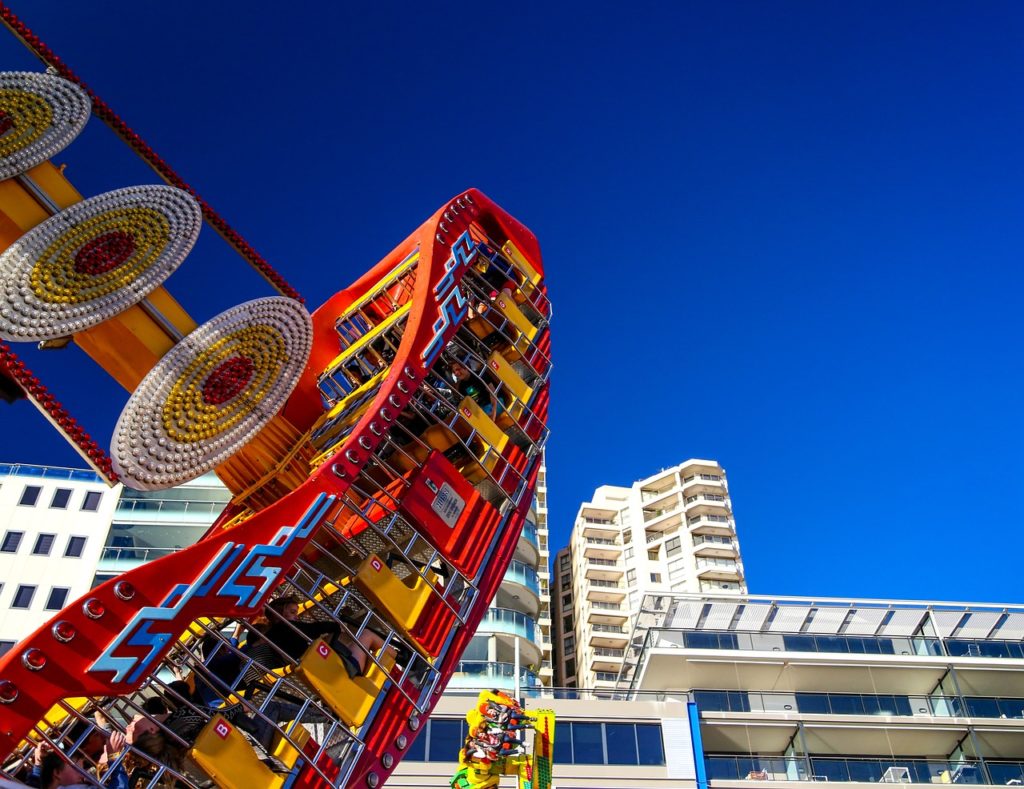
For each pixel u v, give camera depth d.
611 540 108.56
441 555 16.34
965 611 53.53
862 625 54.22
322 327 21.50
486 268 21.31
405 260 21.66
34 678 10.91
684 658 50.12
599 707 43.44
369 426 15.71
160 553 53.62
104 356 15.05
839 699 49.97
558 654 105.19
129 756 12.53
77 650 11.28
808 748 47.97
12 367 13.78
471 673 49.00
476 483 18.75
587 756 41.81
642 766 41.88
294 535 13.68
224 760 12.10
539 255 23.34
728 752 47.88
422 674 15.33
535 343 21.62
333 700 13.45
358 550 15.05
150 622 11.77
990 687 51.62
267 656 13.73
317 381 19.98
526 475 19.42
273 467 17.62
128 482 14.46
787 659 50.47
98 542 53.50
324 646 13.78
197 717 12.75
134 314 15.30
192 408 15.29
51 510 54.34
